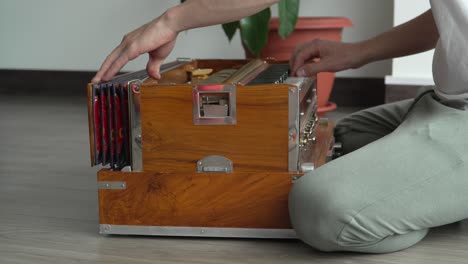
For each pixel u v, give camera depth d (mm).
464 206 1309
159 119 1429
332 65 1684
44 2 3916
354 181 1286
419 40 1664
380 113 1799
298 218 1312
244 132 1402
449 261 1331
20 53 4023
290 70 1772
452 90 1370
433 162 1303
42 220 1637
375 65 3451
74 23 3889
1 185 1974
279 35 2855
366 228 1282
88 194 1871
